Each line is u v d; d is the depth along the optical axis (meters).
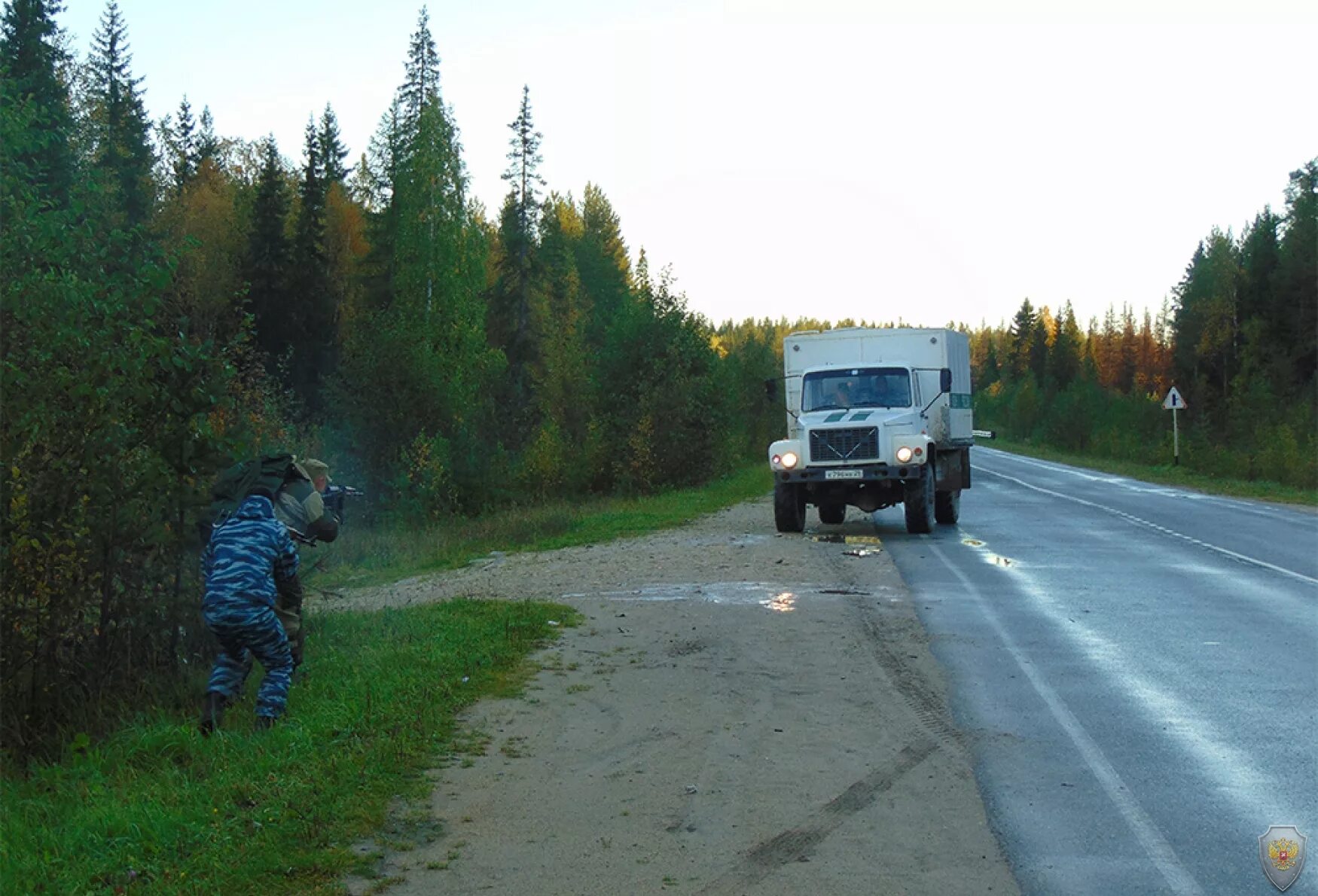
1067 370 141.62
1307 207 75.88
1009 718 7.48
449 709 7.37
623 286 85.56
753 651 9.40
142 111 53.53
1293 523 22.56
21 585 7.28
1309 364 72.31
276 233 51.34
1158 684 8.44
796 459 19.50
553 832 5.33
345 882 4.73
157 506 7.88
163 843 4.97
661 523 21.91
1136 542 18.72
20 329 7.34
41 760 6.81
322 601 12.73
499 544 19.47
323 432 24.66
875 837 5.33
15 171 7.53
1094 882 4.82
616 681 8.32
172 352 7.94
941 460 21.66
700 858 5.05
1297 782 6.18
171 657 8.05
